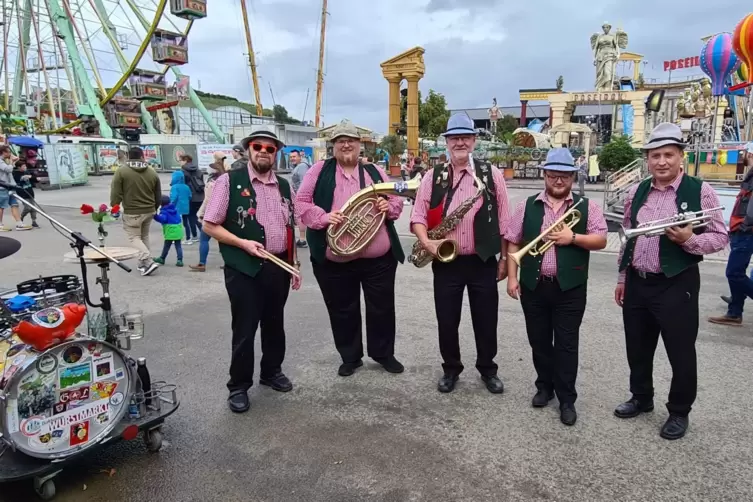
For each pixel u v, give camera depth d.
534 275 3.47
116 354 2.84
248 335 3.67
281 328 3.97
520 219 3.63
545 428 3.43
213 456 3.13
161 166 39.03
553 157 3.40
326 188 4.00
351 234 3.91
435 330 5.37
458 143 3.69
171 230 8.15
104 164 34.69
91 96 45.75
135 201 7.47
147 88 49.88
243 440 3.31
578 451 3.16
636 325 3.40
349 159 4.00
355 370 4.40
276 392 4.01
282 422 3.54
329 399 3.88
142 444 3.26
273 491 2.80
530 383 4.12
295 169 10.16
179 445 3.25
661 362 4.45
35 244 9.88
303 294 6.70
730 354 4.62
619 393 3.92
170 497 2.76
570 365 3.46
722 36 16.72
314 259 4.12
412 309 6.07
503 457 3.11
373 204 3.97
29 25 52.09
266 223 3.67
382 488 2.82
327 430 3.43
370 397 3.91
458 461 3.07
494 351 3.97
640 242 3.25
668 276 3.12
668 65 51.28
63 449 2.68
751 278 5.50
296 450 3.20
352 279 4.15
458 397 3.89
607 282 7.21
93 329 3.12
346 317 4.22
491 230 3.74
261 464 3.05
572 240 3.34
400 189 3.90
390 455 3.14
